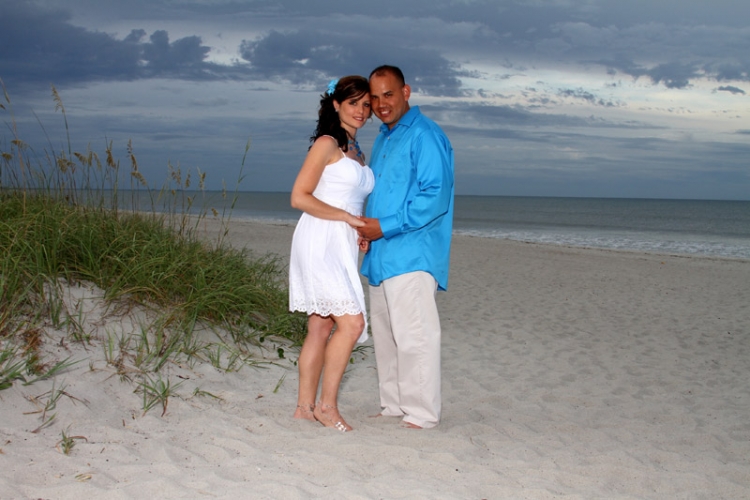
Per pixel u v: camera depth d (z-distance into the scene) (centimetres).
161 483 252
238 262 578
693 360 575
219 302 490
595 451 334
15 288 391
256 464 282
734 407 435
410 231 340
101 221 516
